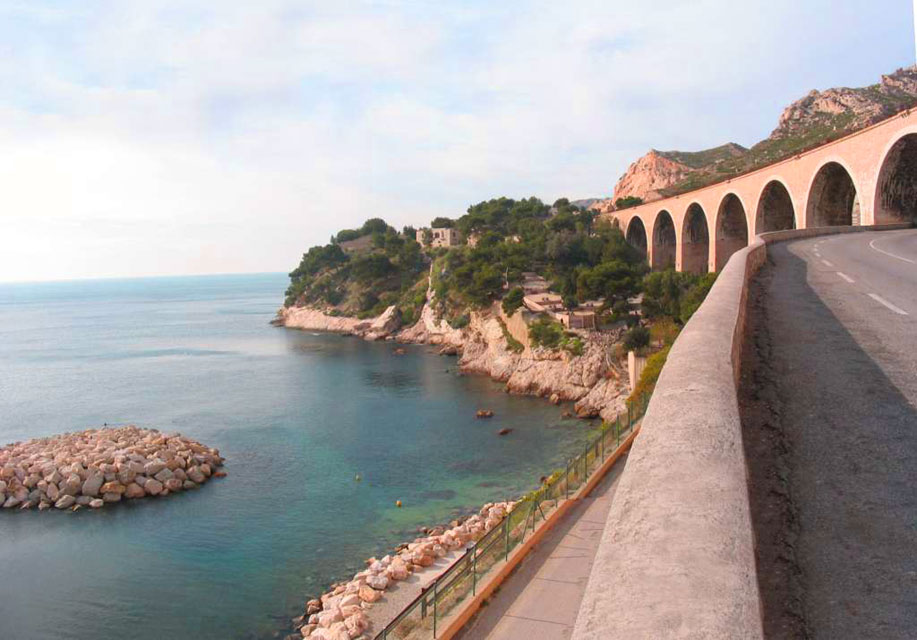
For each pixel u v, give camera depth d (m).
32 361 119.69
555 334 84.50
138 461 48.59
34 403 80.38
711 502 3.09
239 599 32.09
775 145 168.50
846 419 7.30
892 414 7.32
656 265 117.00
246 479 49.66
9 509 43.66
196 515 42.72
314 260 185.38
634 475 3.53
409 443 58.75
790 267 23.36
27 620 30.81
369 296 157.25
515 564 19.89
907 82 173.75
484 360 96.75
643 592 2.45
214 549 37.69
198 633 29.27
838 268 22.38
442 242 181.62
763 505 5.53
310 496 45.91
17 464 48.34
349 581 33.03
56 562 36.41
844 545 4.76
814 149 57.09
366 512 42.78
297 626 29.30
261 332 163.62
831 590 4.24
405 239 195.62
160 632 29.44
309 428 64.94
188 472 49.47
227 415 71.44
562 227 143.12
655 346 75.06
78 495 45.25
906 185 47.59
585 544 20.77
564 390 76.69
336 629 25.77
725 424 4.04
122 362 115.88
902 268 21.92
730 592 2.39
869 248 30.53
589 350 78.94
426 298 139.12
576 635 2.26
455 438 60.00
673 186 189.75
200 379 95.19
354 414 70.62
